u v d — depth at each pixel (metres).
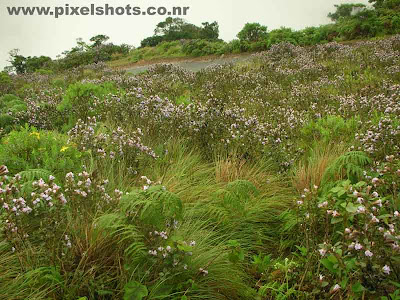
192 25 56.97
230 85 12.79
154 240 2.94
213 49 32.91
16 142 4.59
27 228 3.36
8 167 4.32
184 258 2.96
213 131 5.89
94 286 2.80
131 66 35.62
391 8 30.09
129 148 4.90
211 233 3.78
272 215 4.47
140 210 3.00
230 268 3.31
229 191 4.01
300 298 2.97
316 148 5.76
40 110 8.30
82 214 3.30
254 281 3.45
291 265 3.27
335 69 14.25
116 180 4.57
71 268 3.03
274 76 13.95
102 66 27.22
